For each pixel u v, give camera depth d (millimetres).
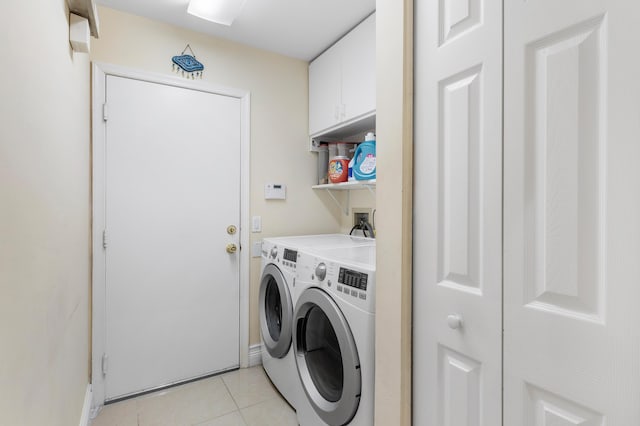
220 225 2100
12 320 592
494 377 755
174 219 1949
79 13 1173
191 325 2008
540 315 668
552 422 654
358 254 1488
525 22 688
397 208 974
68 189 1133
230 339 2139
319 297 1354
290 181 2373
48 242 851
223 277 2111
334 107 2115
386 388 1016
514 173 714
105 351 1762
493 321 757
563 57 629
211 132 2061
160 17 1853
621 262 559
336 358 1381
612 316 569
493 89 753
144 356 1871
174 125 1940
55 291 929
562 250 637
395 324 983
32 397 713
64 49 1058
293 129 2385
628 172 550
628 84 546
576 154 614
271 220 2297
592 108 593
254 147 2223
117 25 1778
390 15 994
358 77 1889
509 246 725
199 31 2006
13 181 600
